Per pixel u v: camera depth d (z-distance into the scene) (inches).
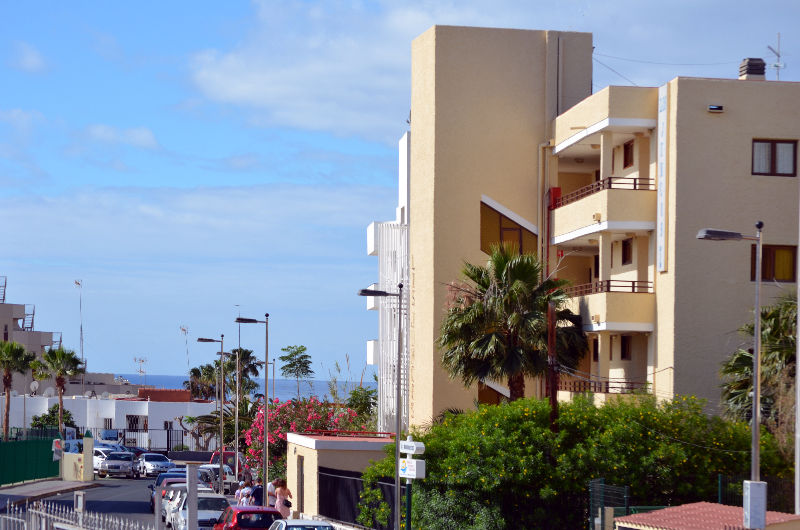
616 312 1417.3
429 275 1718.8
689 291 1362.0
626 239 1542.8
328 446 1519.4
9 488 2240.4
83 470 2556.6
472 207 1722.4
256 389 4598.9
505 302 1401.3
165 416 3801.7
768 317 1162.6
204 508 1366.9
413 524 1236.5
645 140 1501.0
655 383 1402.6
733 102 1382.9
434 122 1724.9
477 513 1194.0
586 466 1174.3
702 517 844.0
